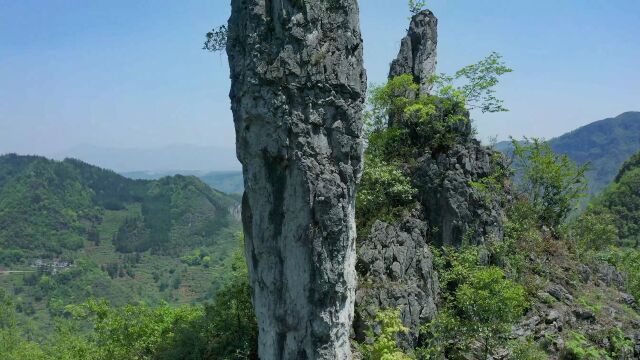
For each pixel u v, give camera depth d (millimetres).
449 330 22375
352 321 20844
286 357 18766
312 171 17656
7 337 42781
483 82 28188
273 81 17422
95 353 27547
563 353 24312
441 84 28359
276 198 18281
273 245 18578
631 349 25438
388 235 23766
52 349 33844
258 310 19469
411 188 26234
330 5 17781
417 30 31531
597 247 40562
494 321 22016
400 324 20594
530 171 32094
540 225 31094
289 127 17500
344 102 17984
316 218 17828
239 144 18625
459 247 25359
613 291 29828
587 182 32719
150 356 25688
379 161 26766
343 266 18438
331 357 18594
